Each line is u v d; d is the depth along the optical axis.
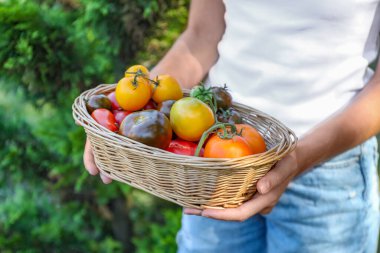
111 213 2.55
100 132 1.12
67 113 2.21
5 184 2.44
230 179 1.09
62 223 2.44
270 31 1.33
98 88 1.38
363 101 1.30
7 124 2.37
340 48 1.31
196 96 1.27
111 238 2.54
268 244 1.57
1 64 2.02
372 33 1.35
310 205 1.43
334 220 1.44
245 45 1.39
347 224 1.45
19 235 2.40
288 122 1.38
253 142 1.16
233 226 1.55
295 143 1.18
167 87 1.30
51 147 2.27
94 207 2.52
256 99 1.40
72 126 2.21
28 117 2.57
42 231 2.40
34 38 2.00
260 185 1.10
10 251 2.38
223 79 1.48
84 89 2.19
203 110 1.18
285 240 1.50
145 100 1.27
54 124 2.23
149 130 1.12
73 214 2.46
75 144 2.09
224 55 1.46
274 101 1.38
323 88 1.34
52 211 2.47
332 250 1.47
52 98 2.18
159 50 2.20
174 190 1.13
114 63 2.19
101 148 1.17
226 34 1.48
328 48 1.31
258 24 1.35
